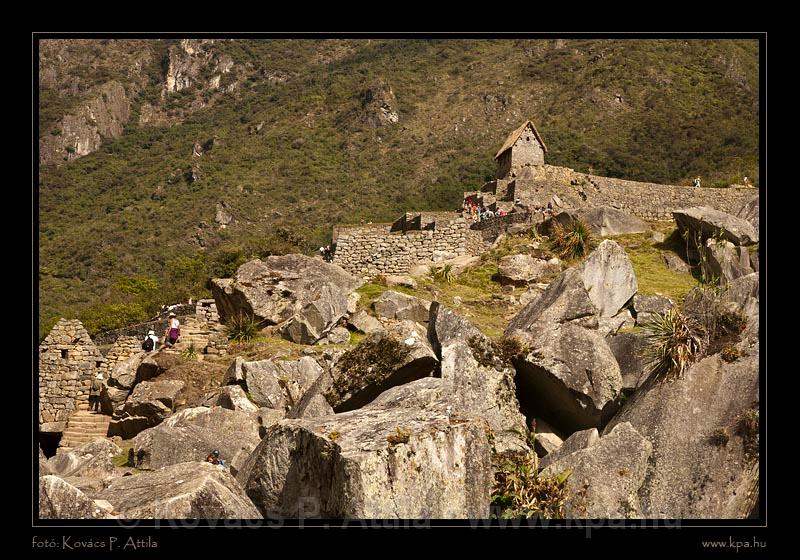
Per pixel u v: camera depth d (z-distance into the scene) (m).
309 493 12.88
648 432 15.52
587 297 20.56
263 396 21.75
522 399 18.34
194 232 88.38
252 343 26.83
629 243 33.62
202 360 25.92
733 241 30.83
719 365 16.09
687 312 18.84
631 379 17.77
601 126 115.38
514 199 47.34
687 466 14.88
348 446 12.46
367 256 35.75
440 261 34.56
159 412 23.64
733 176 75.62
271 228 93.50
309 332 26.83
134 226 88.31
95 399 27.83
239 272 29.00
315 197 108.94
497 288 30.97
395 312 27.98
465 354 17.39
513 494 13.84
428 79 152.62
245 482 13.86
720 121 106.62
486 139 129.62
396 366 17.41
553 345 17.92
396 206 104.25
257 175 115.06
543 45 151.12
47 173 114.75
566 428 18.03
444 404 14.53
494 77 146.38
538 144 54.47
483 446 13.06
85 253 75.06
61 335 28.75
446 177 113.94
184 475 13.03
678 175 91.75
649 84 123.62
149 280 59.03
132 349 29.02
